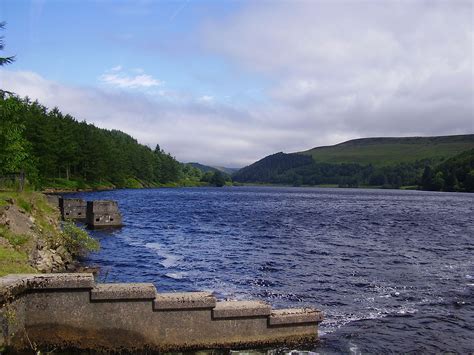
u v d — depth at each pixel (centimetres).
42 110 11881
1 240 1625
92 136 12075
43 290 1037
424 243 3731
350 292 1897
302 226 4906
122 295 1059
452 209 8938
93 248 2547
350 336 1309
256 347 1123
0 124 2769
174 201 9231
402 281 2147
